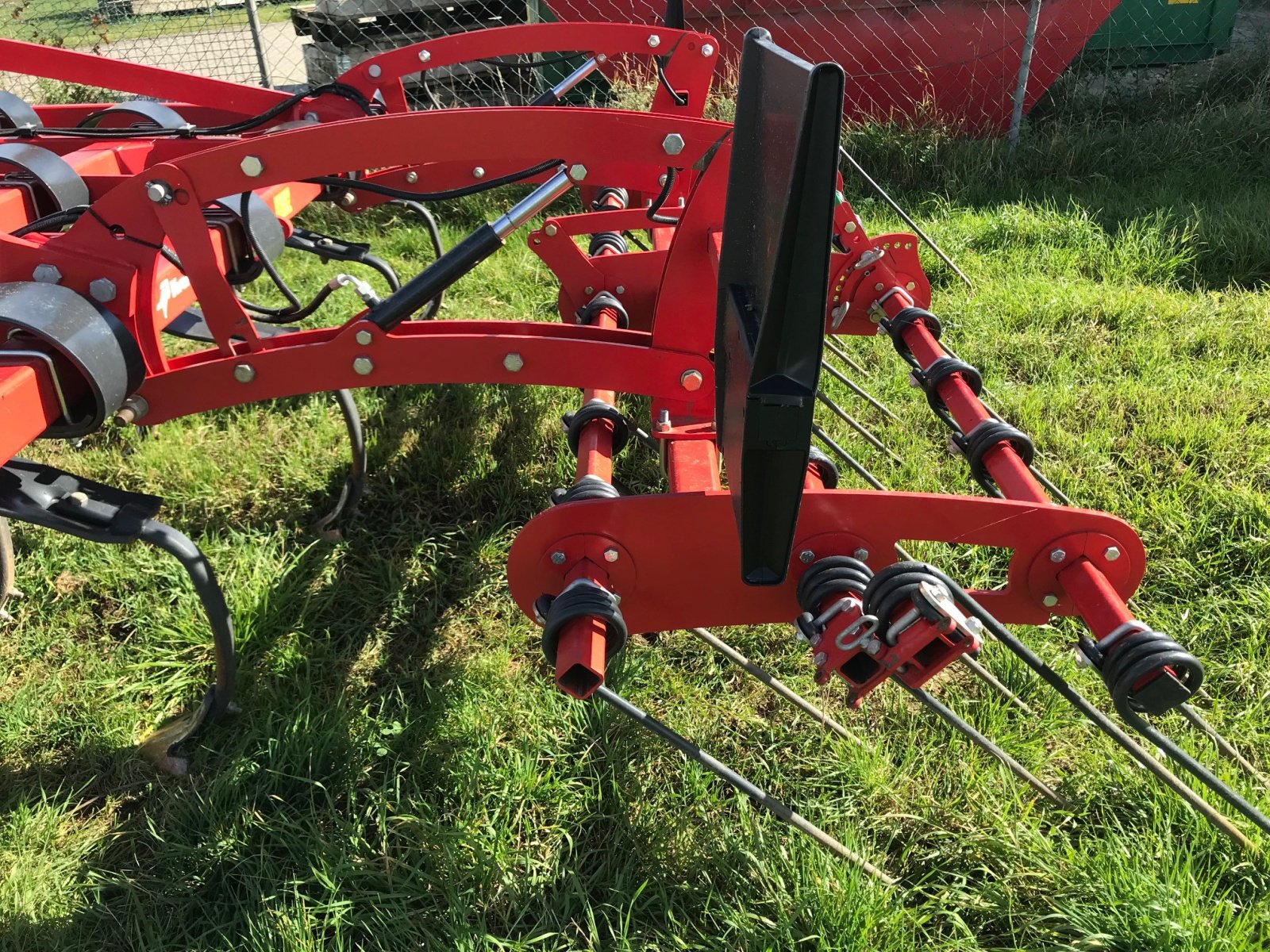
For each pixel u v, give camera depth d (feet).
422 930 6.64
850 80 23.48
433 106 21.91
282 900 6.87
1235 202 18.11
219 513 10.91
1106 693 8.38
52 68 10.94
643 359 7.41
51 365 6.38
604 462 7.61
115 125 11.52
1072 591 6.10
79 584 9.78
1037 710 8.32
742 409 4.30
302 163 6.57
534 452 12.01
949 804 7.45
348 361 7.25
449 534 10.78
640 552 6.25
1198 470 11.30
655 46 10.66
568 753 8.00
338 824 7.33
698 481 6.72
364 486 11.16
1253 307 14.66
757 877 6.89
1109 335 14.34
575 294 10.18
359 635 9.45
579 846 7.31
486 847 7.10
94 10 31.55
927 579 5.30
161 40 36.27
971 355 13.89
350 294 16.03
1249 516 10.18
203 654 8.97
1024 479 6.81
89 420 6.82
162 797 7.70
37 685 8.68
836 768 7.77
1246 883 6.64
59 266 6.84
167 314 7.66
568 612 5.71
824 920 6.43
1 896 6.77
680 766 7.88
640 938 6.61
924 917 6.50
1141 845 6.91
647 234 16.96
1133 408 12.57
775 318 3.95
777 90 4.22
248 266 8.81
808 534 6.14
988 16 22.65
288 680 8.76
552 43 10.84
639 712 6.43
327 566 10.23
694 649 9.09
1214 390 12.60
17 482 6.64
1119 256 16.49
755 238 4.58
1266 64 23.62
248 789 7.70
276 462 11.62
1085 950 6.27
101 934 6.68
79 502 6.67
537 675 8.86
